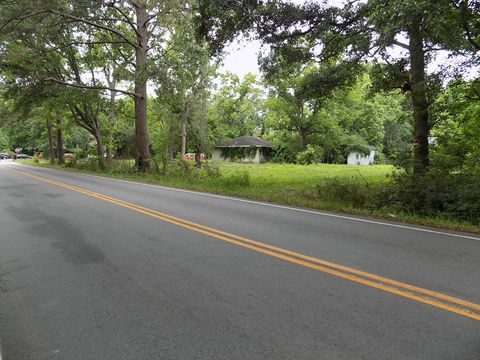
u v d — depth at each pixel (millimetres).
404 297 4074
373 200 10516
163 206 10555
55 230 7566
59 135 40562
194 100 31578
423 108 13406
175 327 3461
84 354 3055
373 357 2916
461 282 4523
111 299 4129
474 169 11211
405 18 7547
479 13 8188
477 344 3104
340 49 14547
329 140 45531
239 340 3201
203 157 44594
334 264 5230
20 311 3881
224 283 4531
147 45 23047
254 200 12164
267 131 62812
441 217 8617
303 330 3355
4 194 13711
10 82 21672
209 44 14023
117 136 44625
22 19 18375
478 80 11609
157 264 5297
